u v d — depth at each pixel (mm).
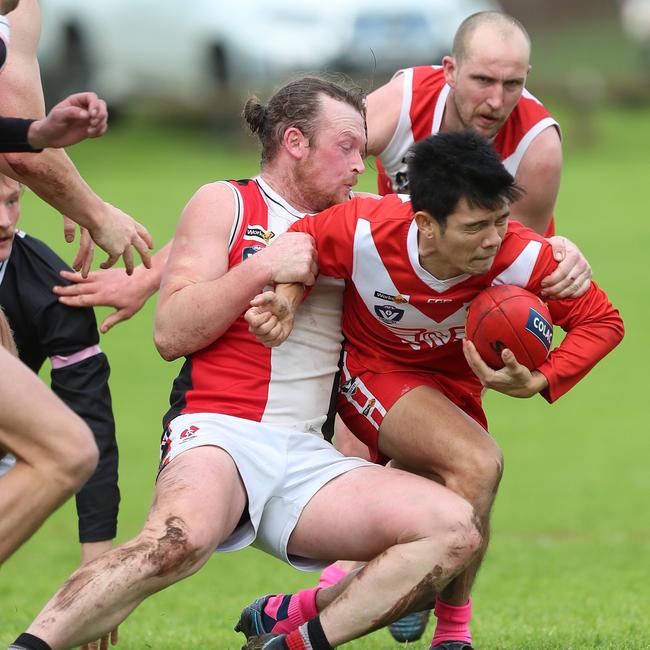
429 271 18547
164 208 91938
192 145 116750
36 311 20125
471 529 17453
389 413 19438
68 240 21859
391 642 24078
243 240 19453
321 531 18203
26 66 20547
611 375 67562
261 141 20078
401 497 17734
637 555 37500
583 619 25328
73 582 16359
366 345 19938
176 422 18844
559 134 24312
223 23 101562
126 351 70062
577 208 98750
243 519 18562
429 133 24406
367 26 101250
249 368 19047
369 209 18844
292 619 20109
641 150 120812
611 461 52156
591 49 162875
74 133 17047
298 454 18797
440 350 19734
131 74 102188
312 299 19516
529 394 18781
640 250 86375
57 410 16016
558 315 19297
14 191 19719
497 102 23422
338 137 19453
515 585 31844
